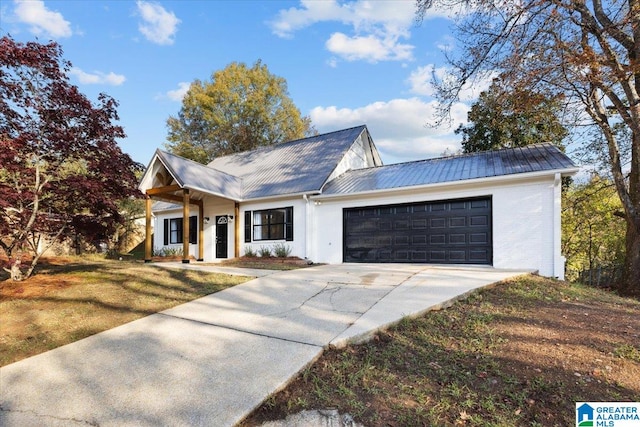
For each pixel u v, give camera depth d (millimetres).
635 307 5941
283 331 4723
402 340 4348
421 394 3170
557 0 8047
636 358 3643
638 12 7988
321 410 2994
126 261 13453
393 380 3430
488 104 13477
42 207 8133
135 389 3348
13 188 7230
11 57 6648
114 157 8156
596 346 3969
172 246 17969
